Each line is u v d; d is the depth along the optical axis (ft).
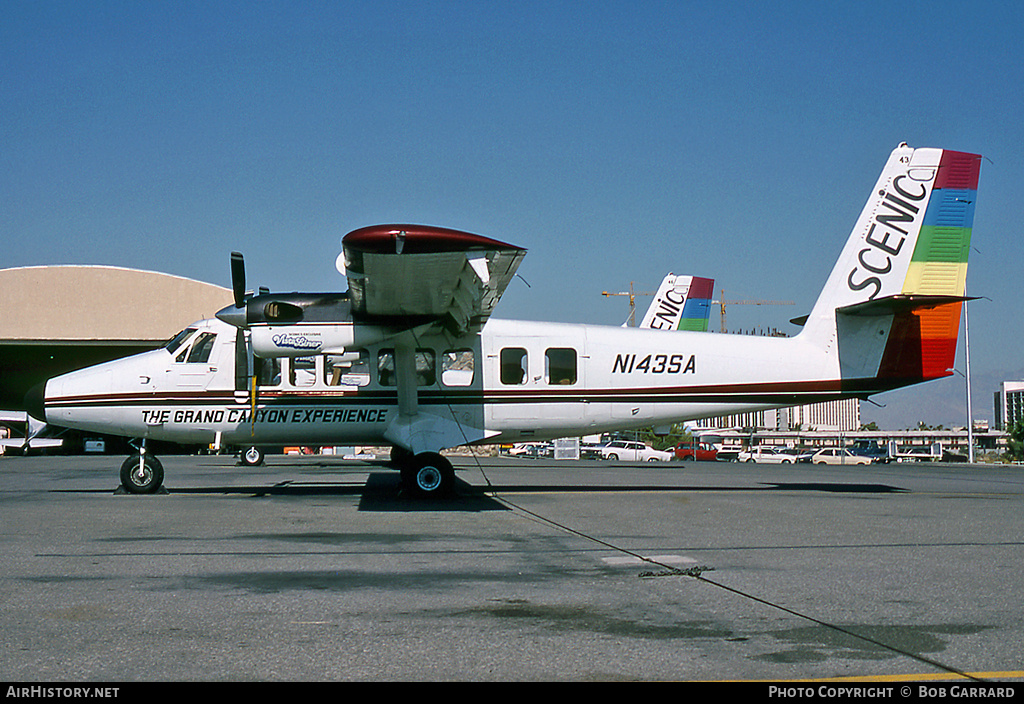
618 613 17.52
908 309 47.03
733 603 18.43
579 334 47.88
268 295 42.32
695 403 47.91
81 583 20.45
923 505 40.27
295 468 80.69
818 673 13.56
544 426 47.52
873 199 47.57
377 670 13.70
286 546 26.45
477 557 24.43
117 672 13.52
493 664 14.05
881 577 21.34
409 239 32.86
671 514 35.94
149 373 45.39
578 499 43.52
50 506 38.93
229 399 45.44
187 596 19.06
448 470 44.14
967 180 47.37
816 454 173.88
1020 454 200.13
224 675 13.42
